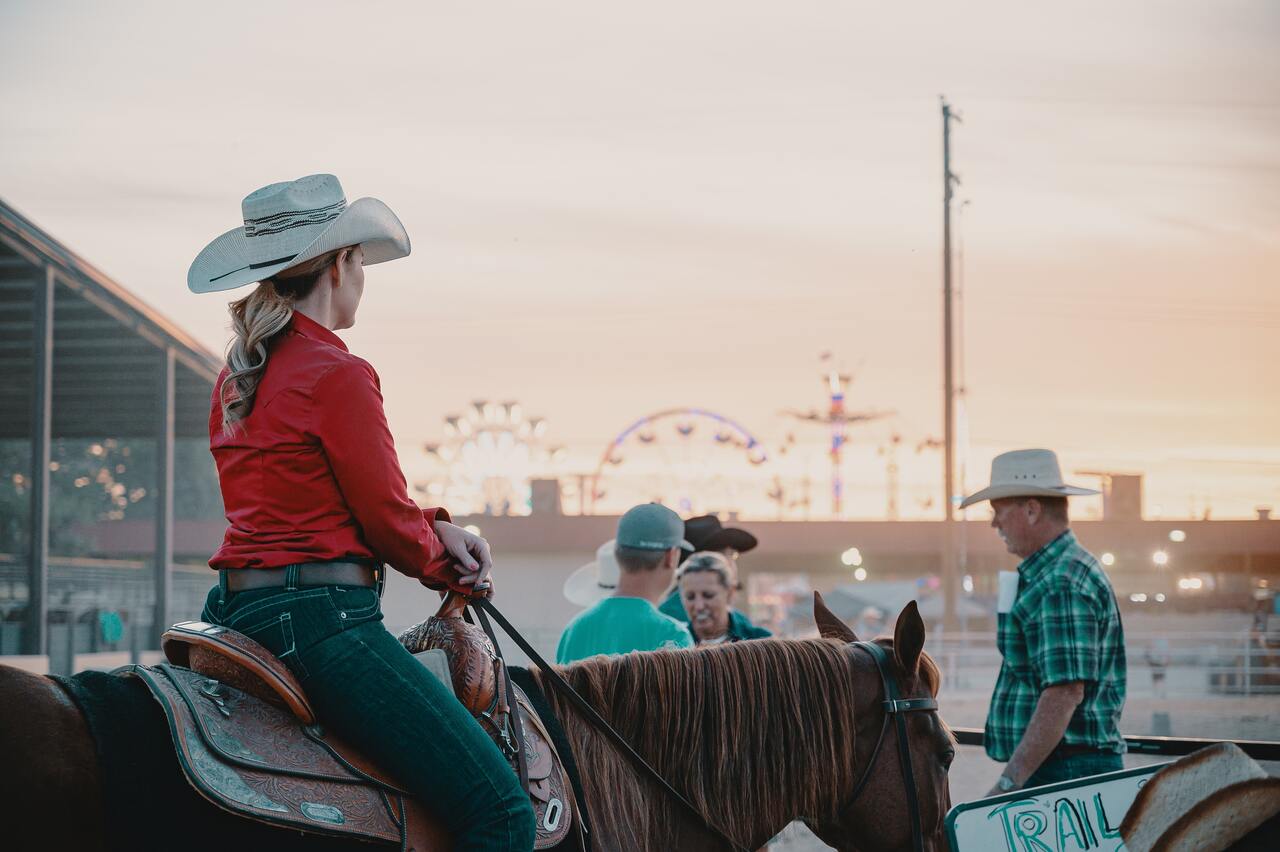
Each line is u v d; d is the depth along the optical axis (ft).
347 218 8.56
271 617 7.92
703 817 9.91
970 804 11.01
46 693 7.23
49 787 6.89
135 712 7.37
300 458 8.07
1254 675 60.39
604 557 23.00
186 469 196.65
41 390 84.02
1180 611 122.62
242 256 8.75
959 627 99.60
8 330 102.42
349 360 8.30
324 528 8.10
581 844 8.89
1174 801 10.39
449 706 8.06
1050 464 14.87
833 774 10.40
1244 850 9.93
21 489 181.47
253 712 7.75
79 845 6.95
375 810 7.76
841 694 10.54
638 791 9.71
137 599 115.03
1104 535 127.03
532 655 9.48
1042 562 14.57
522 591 112.47
